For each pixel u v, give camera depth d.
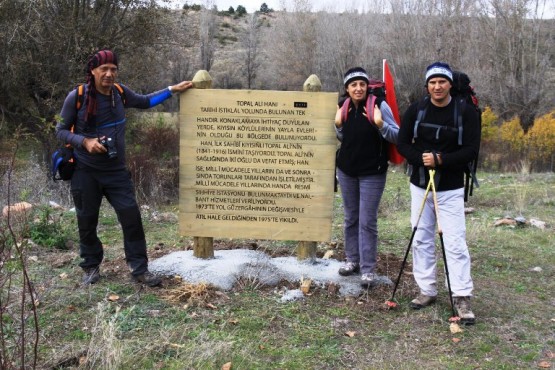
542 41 28.92
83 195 4.77
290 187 5.32
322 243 6.71
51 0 13.94
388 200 10.60
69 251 6.23
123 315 4.34
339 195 11.30
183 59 34.38
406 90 28.77
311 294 4.95
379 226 8.09
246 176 5.33
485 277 5.74
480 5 29.62
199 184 5.38
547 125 17.55
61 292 4.70
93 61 4.51
